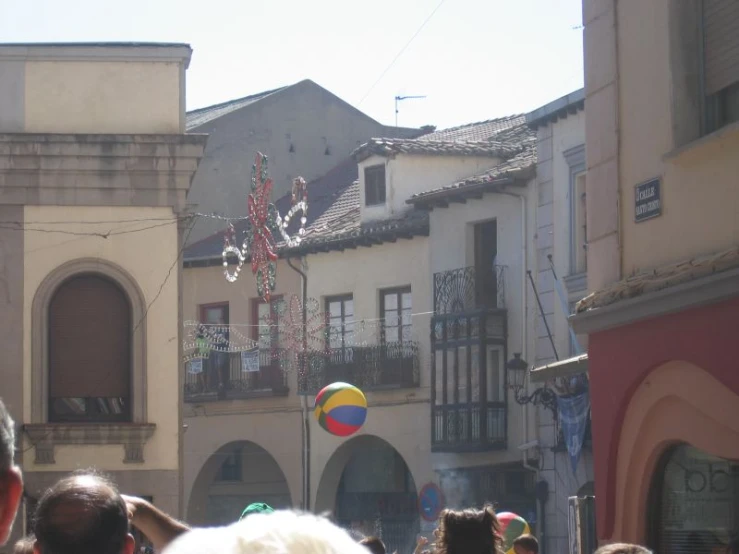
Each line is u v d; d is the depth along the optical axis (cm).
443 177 4156
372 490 4297
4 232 2486
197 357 4203
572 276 3353
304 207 3000
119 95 2564
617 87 1329
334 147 5084
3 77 2536
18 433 2442
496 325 3653
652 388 1232
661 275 1201
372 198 4231
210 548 252
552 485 3438
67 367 2508
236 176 4866
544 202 3494
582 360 1656
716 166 1138
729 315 1077
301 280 4328
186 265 4575
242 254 3056
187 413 4553
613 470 1318
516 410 3628
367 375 4069
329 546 254
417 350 3972
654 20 1254
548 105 3431
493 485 3697
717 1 1168
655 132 1248
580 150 3334
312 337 4234
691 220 1180
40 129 2536
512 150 4141
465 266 3788
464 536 715
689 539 1209
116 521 376
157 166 2534
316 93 5072
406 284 4025
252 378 4388
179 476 2502
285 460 4309
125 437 2484
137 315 2517
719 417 1094
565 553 3338
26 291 2484
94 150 2511
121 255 2519
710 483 1179
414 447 3959
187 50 2581
